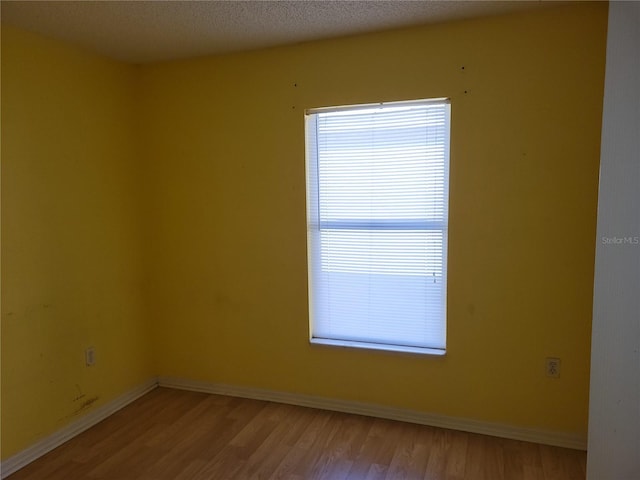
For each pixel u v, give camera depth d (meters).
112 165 2.98
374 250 2.79
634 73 1.81
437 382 2.70
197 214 3.12
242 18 2.32
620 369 1.91
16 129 2.36
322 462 2.39
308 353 2.96
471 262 2.56
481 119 2.46
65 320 2.67
